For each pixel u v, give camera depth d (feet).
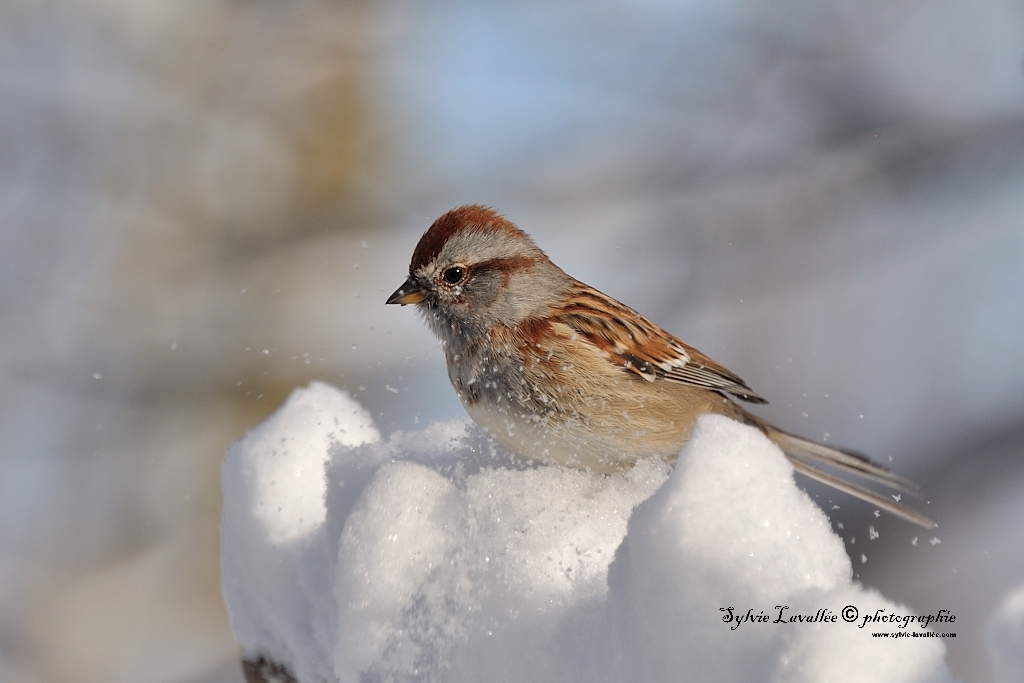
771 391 40.01
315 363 43.16
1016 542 30.04
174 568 39.96
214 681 35.22
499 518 12.37
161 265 46.03
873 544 30.73
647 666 10.07
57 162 46.16
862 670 8.70
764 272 42.98
